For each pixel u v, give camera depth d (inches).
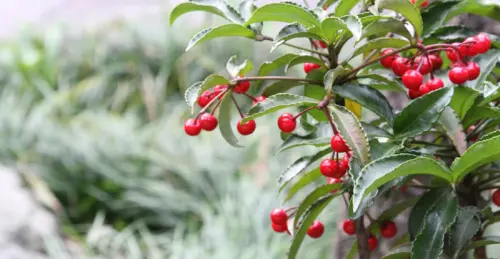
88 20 289.0
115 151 182.5
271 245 144.0
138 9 283.3
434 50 49.5
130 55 240.1
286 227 58.7
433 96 47.7
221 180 175.9
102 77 233.3
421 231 47.5
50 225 166.4
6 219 159.0
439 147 53.4
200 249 146.7
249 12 54.0
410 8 46.4
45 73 232.7
